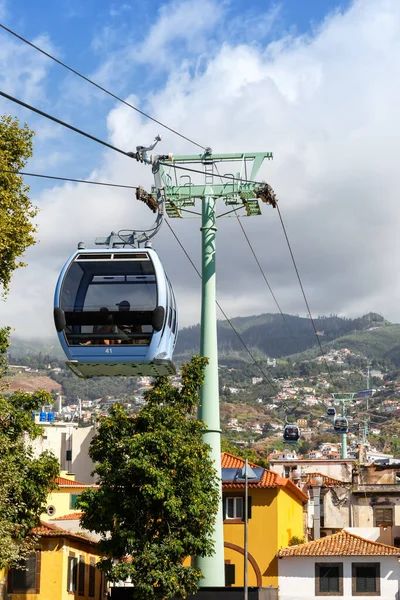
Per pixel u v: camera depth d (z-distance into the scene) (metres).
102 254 35.66
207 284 52.06
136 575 48.66
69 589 60.56
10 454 45.78
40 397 48.34
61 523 69.94
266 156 52.34
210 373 51.56
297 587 65.81
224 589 52.97
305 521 89.19
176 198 52.09
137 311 35.09
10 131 53.66
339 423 153.00
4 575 58.25
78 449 101.62
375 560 65.44
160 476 48.41
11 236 51.59
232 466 72.94
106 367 36.34
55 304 35.25
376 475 105.81
